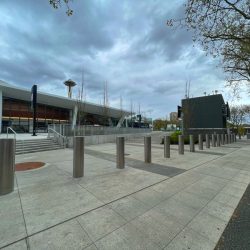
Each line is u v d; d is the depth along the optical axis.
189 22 6.71
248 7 6.70
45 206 3.57
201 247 2.55
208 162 8.34
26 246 2.41
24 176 5.63
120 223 3.05
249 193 4.82
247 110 44.25
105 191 4.41
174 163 7.89
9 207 3.50
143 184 4.97
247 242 2.69
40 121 28.23
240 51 8.69
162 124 76.81
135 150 12.48
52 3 3.86
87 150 12.42
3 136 16.89
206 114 24.81
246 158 9.97
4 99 24.12
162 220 3.22
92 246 2.47
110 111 37.59
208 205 3.94
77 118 32.28
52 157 9.36
